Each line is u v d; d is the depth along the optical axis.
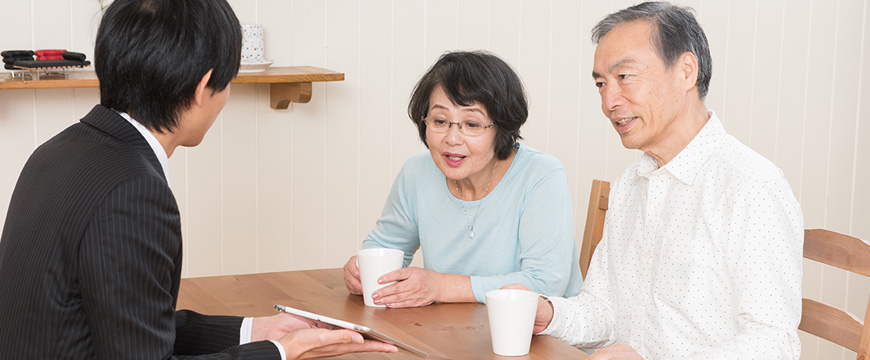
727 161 1.34
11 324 1.00
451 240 1.75
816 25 3.38
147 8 1.05
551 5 2.98
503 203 1.70
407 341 1.32
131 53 1.04
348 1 2.71
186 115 1.10
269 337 1.29
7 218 1.07
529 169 1.70
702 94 1.38
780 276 1.25
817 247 1.40
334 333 1.16
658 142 1.40
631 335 1.48
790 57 3.36
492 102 1.57
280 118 2.67
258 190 2.68
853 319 1.32
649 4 1.37
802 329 1.40
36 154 1.08
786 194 1.28
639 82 1.33
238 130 2.62
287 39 2.64
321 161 2.75
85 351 1.01
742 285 1.27
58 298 0.98
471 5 2.87
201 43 1.06
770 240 1.25
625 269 1.52
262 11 2.59
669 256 1.40
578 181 3.11
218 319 1.32
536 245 1.64
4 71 2.33
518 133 1.68
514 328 1.24
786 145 3.42
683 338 1.39
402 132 2.85
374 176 2.83
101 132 1.06
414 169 1.81
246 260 2.69
